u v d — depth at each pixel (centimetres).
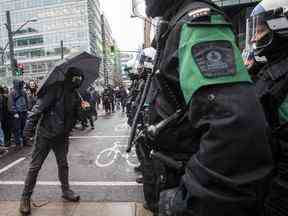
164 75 115
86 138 1044
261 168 90
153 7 128
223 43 99
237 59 98
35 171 401
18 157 771
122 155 737
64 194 441
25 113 935
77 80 415
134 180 535
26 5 9988
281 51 146
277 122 135
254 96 94
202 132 97
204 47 98
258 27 165
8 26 2155
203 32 101
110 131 1220
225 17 110
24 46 10056
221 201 88
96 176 566
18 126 920
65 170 439
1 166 677
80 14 9675
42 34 9962
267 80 143
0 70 4156
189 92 98
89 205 425
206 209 91
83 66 443
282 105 133
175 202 106
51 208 416
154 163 134
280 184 126
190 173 97
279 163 128
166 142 120
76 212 402
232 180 87
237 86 93
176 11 121
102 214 393
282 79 136
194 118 98
